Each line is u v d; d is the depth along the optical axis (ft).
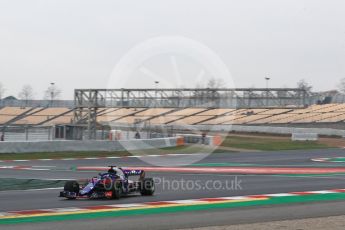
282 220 35.09
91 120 156.87
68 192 46.65
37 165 90.89
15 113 290.15
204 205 42.52
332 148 145.69
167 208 40.73
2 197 48.60
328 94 324.19
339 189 55.26
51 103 318.04
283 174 75.36
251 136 197.88
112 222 33.99
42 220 34.86
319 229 31.14
